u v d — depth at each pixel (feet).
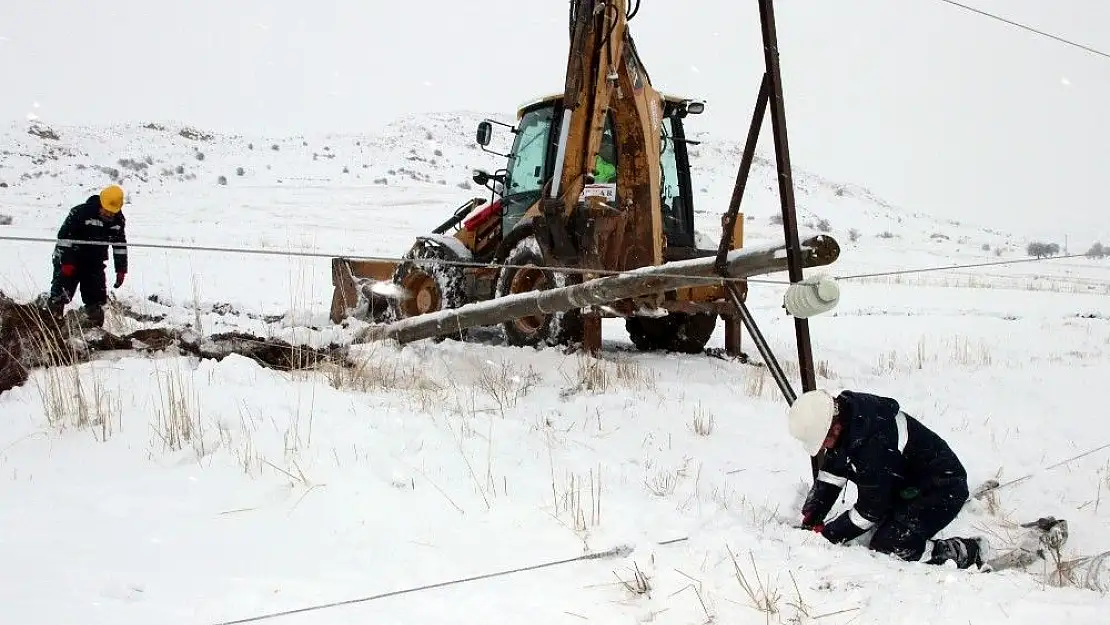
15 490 15.51
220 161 146.20
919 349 36.06
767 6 17.46
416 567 13.33
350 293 39.29
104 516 14.57
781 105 17.35
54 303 25.26
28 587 11.62
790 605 11.88
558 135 34.55
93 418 18.70
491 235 37.55
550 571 13.25
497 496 16.26
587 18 29.84
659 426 23.35
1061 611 11.32
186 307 32.37
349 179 133.39
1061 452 23.13
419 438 18.86
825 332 45.91
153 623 10.91
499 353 30.07
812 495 15.76
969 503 19.02
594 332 31.01
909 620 11.30
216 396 20.44
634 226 32.48
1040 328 47.62
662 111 34.06
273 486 15.93
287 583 12.45
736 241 36.50
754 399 27.02
